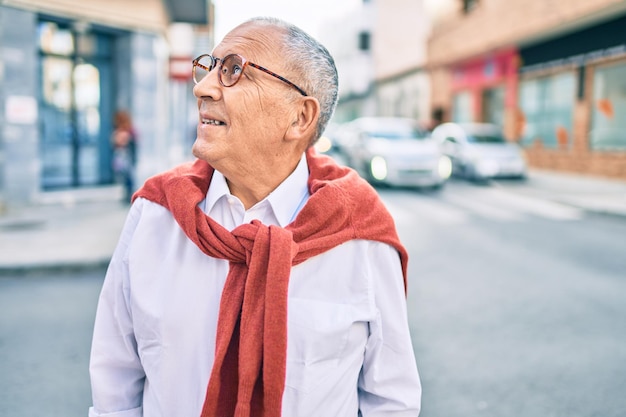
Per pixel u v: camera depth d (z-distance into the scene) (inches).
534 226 397.4
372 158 595.8
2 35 403.5
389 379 52.3
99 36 489.4
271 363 45.8
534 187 603.8
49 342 179.2
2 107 409.4
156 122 519.5
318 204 49.4
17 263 256.5
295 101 49.7
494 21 853.8
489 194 571.8
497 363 167.6
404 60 1672.0
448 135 739.4
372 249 52.1
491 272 271.4
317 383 48.4
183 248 50.4
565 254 310.7
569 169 732.7
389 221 53.2
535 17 740.0
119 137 432.1
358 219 50.9
